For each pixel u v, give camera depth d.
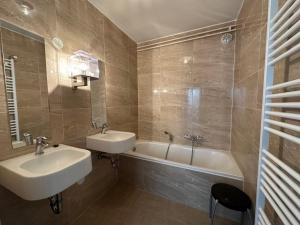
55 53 1.28
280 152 0.80
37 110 1.17
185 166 1.71
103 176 1.89
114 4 1.64
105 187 1.92
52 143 1.28
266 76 0.86
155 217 1.53
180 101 2.40
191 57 2.26
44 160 1.11
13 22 1.01
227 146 2.18
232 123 2.08
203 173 1.62
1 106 0.97
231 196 1.22
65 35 1.36
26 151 1.11
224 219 1.50
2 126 0.98
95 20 1.69
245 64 1.50
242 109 1.58
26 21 1.08
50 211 1.27
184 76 2.33
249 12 1.39
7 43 0.99
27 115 1.11
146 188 1.96
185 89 2.35
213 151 2.18
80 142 1.55
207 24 2.05
